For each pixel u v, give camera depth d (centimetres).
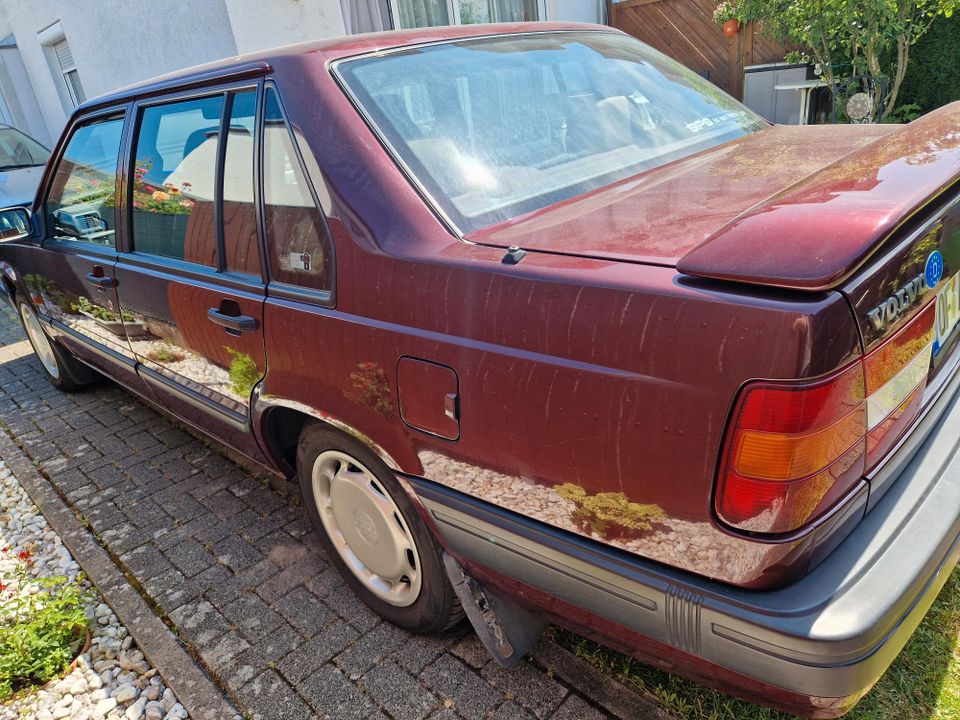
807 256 113
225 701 209
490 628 187
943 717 173
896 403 135
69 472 356
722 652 128
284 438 244
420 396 165
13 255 412
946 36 560
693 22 724
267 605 246
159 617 246
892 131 213
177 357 273
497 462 155
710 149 223
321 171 186
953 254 149
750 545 121
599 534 142
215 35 581
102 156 300
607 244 146
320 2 604
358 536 220
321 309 189
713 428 119
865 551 128
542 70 231
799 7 534
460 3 702
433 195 177
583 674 200
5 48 1081
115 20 714
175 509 311
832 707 123
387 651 219
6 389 484
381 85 199
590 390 132
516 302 143
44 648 233
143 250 281
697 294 119
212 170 229
